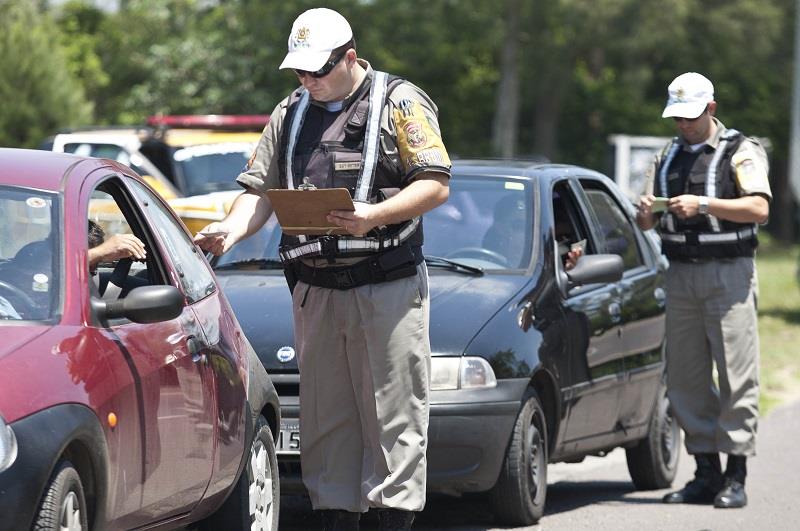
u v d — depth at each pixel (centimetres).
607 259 2500
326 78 1712
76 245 1570
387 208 1670
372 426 1812
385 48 12312
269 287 2375
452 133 15212
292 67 1702
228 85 12838
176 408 1628
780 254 14062
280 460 2158
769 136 15688
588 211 2750
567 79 13262
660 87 14762
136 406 1512
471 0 12300
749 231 2619
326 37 1703
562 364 2377
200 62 12912
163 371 1605
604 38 12212
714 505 2616
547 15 12388
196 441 1684
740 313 2620
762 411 3962
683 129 2633
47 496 1317
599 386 2547
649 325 2819
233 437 1811
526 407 2245
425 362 1806
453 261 2428
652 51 13238
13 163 1664
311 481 1873
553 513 2530
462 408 2142
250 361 1941
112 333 1539
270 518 1986
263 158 1812
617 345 2644
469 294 2311
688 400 2700
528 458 2259
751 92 15562
